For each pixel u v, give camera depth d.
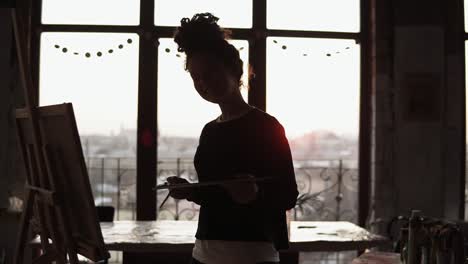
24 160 2.23
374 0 4.86
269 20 4.94
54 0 4.83
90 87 4.84
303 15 4.96
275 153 1.58
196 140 4.89
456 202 4.80
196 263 1.70
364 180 4.97
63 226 1.96
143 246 3.09
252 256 1.58
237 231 1.59
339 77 4.98
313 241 3.23
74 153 1.77
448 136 4.82
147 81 4.82
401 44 4.81
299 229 3.69
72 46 4.83
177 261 3.63
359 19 5.00
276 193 1.53
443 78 4.81
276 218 1.57
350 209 4.98
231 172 1.61
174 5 4.87
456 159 4.81
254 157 1.60
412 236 2.47
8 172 4.55
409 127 4.80
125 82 4.85
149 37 4.81
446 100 4.82
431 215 4.80
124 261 3.62
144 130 4.82
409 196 4.80
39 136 2.02
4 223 4.51
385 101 4.81
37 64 4.80
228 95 1.66
